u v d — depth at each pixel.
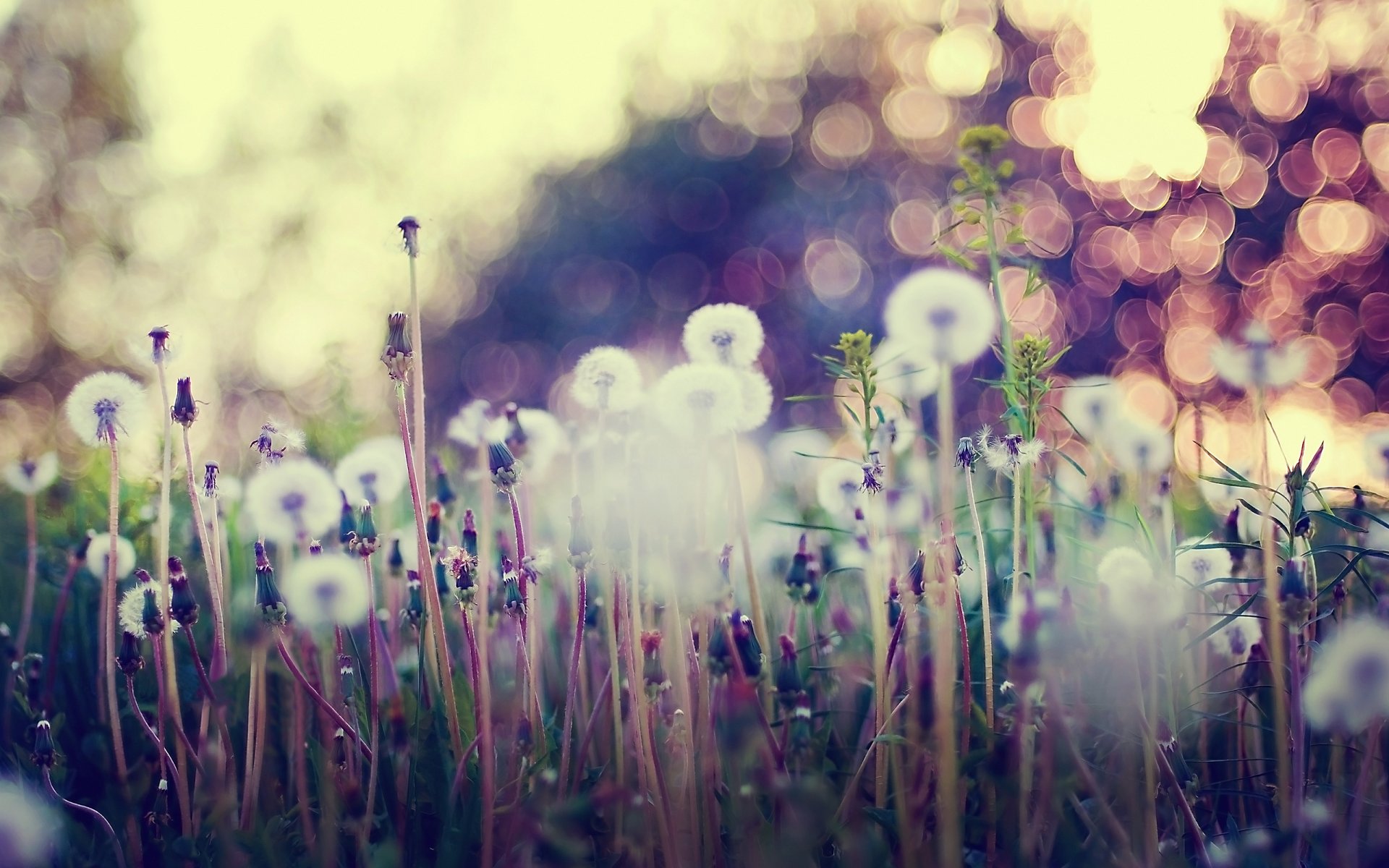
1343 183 4.84
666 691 1.14
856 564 1.33
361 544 1.13
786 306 5.74
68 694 1.26
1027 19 5.69
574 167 6.97
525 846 1.07
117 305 5.07
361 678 1.19
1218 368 1.13
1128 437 1.25
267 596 1.10
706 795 1.09
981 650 1.20
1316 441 1.43
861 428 1.20
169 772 1.12
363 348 3.11
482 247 6.96
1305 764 1.12
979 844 1.10
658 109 7.05
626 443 1.18
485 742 1.07
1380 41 4.77
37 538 1.45
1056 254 1.24
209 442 1.62
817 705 1.25
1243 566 1.21
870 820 1.08
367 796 1.14
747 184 6.43
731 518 1.27
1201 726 1.17
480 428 1.19
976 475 1.41
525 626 1.16
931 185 5.91
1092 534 1.35
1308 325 4.88
